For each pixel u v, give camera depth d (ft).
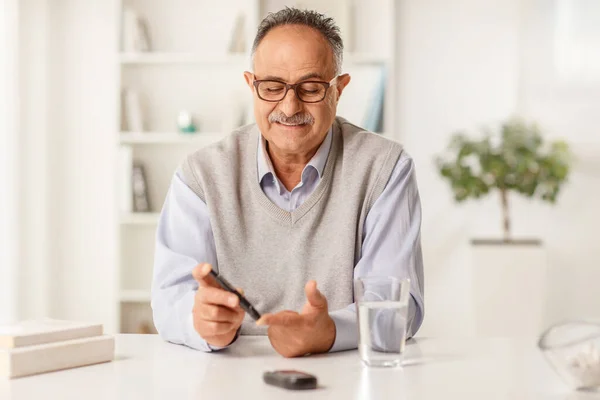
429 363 4.83
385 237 6.19
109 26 15.43
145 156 15.37
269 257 6.35
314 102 5.95
